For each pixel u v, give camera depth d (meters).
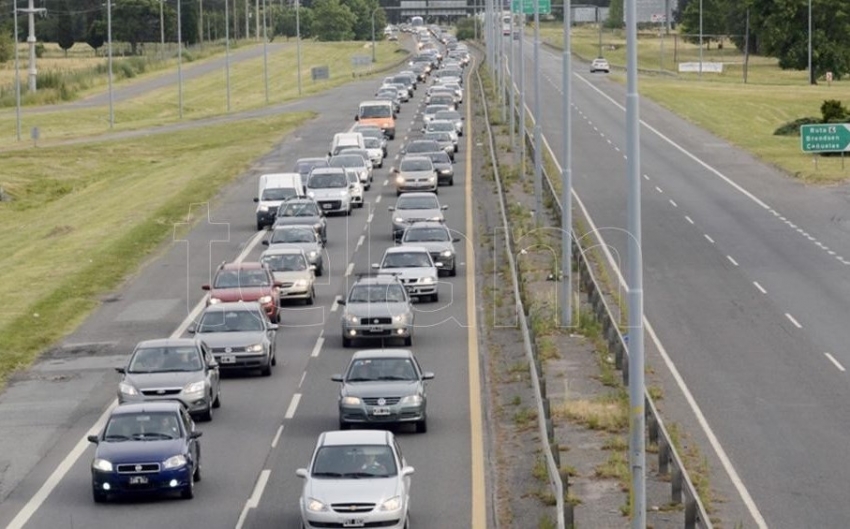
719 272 151.00
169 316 134.88
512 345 117.56
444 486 77.94
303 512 66.62
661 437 77.69
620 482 76.25
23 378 112.06
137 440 77.12
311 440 89.31
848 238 172.12
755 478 79.38
